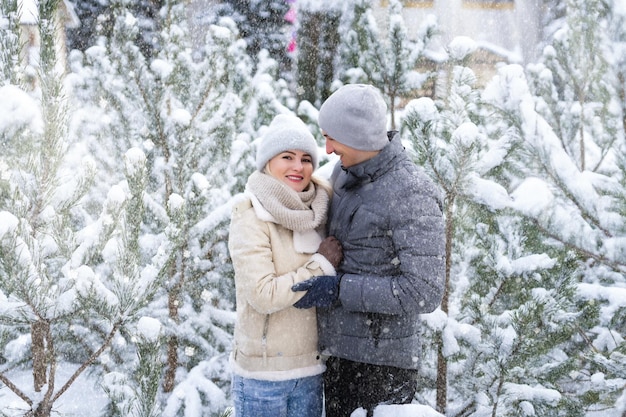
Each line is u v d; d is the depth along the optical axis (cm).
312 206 203
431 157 266
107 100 363
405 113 270
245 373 205
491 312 278
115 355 332
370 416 203
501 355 241
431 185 193
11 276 206
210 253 365
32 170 229
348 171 202
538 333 238
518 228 281
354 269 196
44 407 240
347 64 449
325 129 196
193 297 370
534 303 231
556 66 447
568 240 283
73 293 227
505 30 1037
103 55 383
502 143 291
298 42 586
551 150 296
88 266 242
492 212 271
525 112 294
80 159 295
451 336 262
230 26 452
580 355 275
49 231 240
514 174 329
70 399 313
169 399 329
